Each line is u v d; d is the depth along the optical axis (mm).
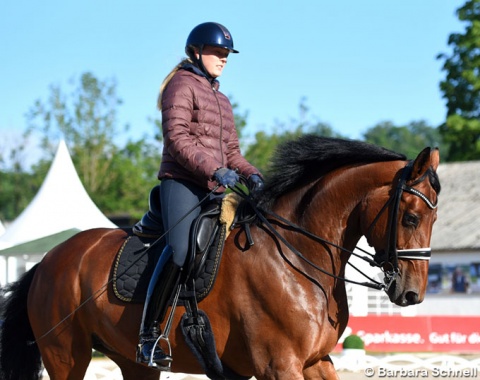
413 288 8703
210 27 10141
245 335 9281
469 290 51938
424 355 29312
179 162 9594
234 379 9750
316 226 9406
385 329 29828
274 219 9664
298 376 8969
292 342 9047
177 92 9750
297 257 9320
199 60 10172
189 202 9742
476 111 60469
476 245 51312
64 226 30828
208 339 9453
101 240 10992
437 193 8906
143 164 70938
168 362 9586
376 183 9117
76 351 10758
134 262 10195
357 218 9305
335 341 9391
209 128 9922
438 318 30016
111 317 10266
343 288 9508
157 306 9547
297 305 9062
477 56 59031
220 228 9719
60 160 32750
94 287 10461
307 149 9664
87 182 71250
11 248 29984
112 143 72875
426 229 8781
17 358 11312
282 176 9711
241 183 10273
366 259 9156
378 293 34875
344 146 9469
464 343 29859
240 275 9383
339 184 9383
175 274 9547
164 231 10070
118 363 11156
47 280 11023
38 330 11078
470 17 60250
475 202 57469
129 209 69812
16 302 11453
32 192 84312
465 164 62875
